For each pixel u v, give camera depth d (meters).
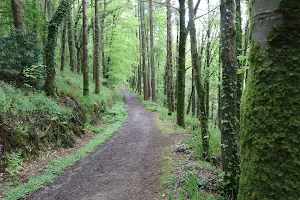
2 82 9.17
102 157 8.78
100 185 6.35
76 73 23.09
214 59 20.53
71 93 13.34
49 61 11.56
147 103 26.44
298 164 1.40
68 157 8.41
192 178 5.34
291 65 1.46
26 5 14.16
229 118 5.20
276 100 1.49
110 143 10.83
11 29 12.97
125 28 29.23
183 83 13.41
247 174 1.63
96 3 19.34
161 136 11.42
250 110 1.63
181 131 11.91
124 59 29.58
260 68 1.57
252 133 1.60
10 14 13.98
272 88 1.51
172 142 9.88
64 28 19.16
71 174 7.13
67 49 28.48
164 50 32.47
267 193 1.48
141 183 6.28
